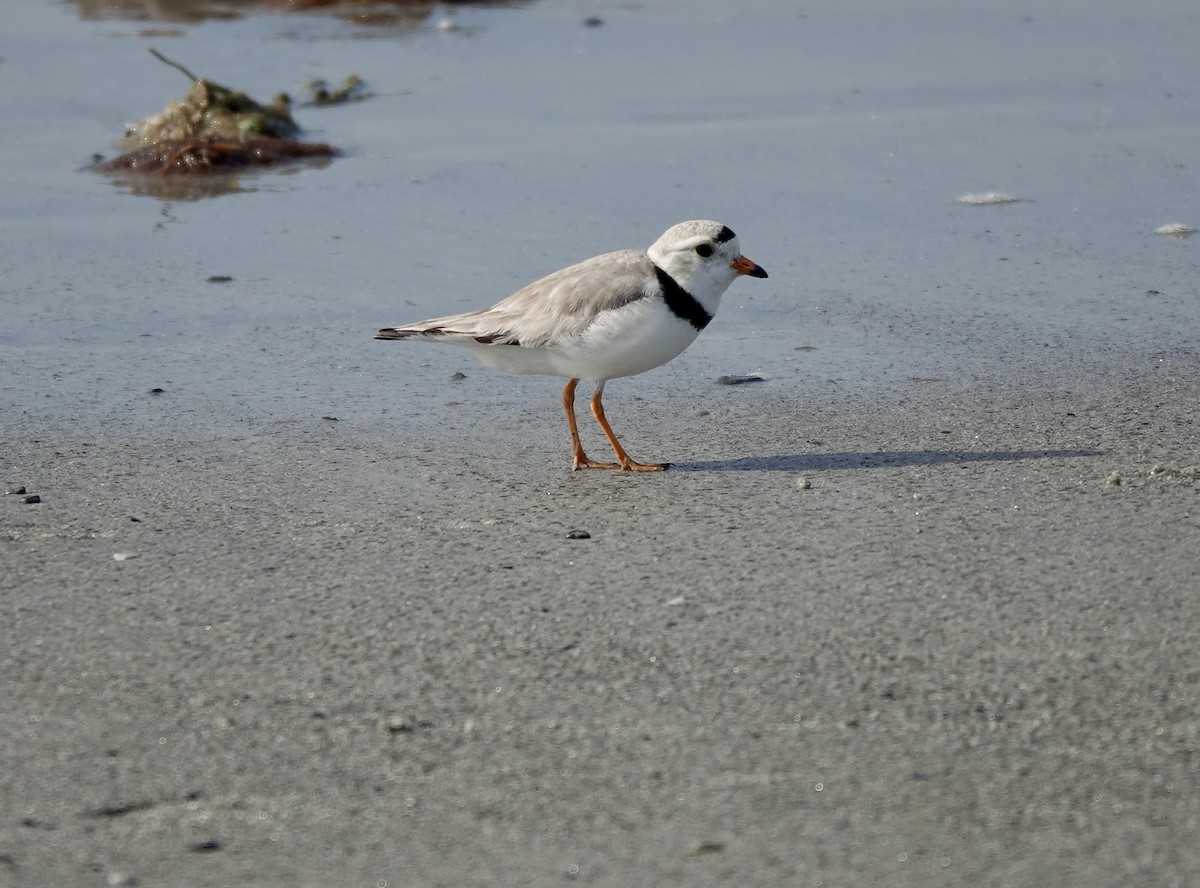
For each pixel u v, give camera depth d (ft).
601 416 35.32
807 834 20.27
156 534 31.30
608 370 34.53
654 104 69.77
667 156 61.82
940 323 44.80
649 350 34.09
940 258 50.39
